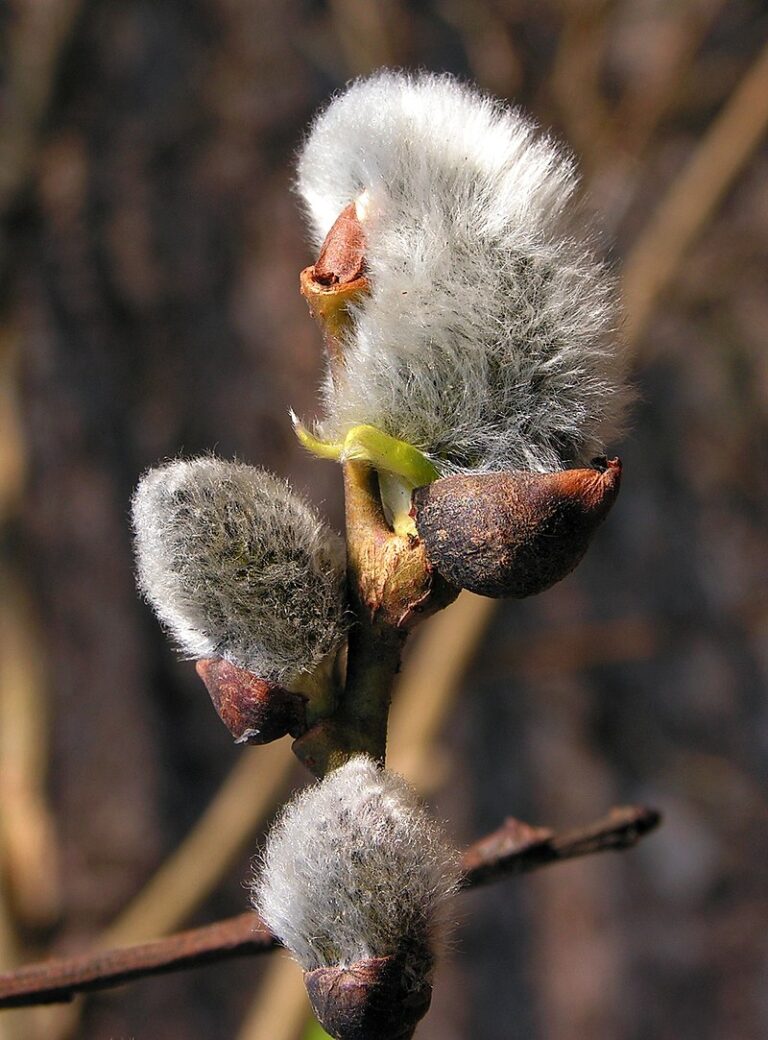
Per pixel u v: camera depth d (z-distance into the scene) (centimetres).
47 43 42
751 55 46
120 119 53
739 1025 51
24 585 36
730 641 47
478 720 52
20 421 39
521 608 52
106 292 53
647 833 20
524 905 53
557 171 16
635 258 39
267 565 16
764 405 51
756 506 52
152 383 53
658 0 46
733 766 52
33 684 35
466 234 16
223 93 54
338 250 16
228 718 16
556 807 52
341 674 16
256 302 54
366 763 15
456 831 52
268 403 53
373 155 16
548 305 16
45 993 18
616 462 15
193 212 54
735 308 50
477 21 42
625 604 52
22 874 32
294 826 15
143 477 16
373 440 16
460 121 16
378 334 16
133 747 52
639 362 49
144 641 53
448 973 52
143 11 54
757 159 49
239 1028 51
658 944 52
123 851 52
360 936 15
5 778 33
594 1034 51
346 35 44
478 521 15
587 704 52
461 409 16
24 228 41
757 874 51
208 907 48
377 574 16
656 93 42
